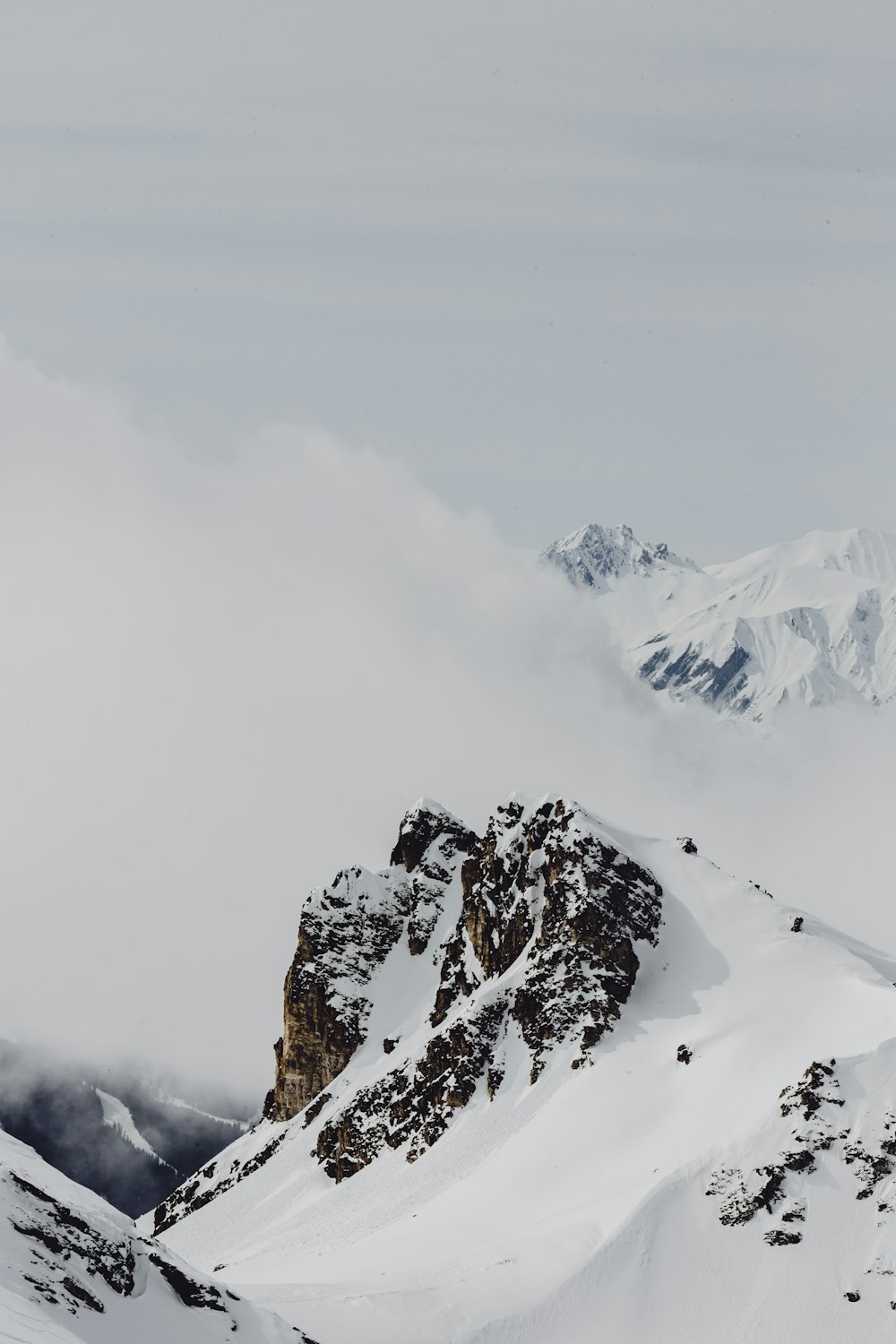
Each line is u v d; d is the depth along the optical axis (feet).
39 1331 380.99
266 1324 483.92
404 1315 552.82
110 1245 455.63
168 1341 438.81
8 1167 456.86
